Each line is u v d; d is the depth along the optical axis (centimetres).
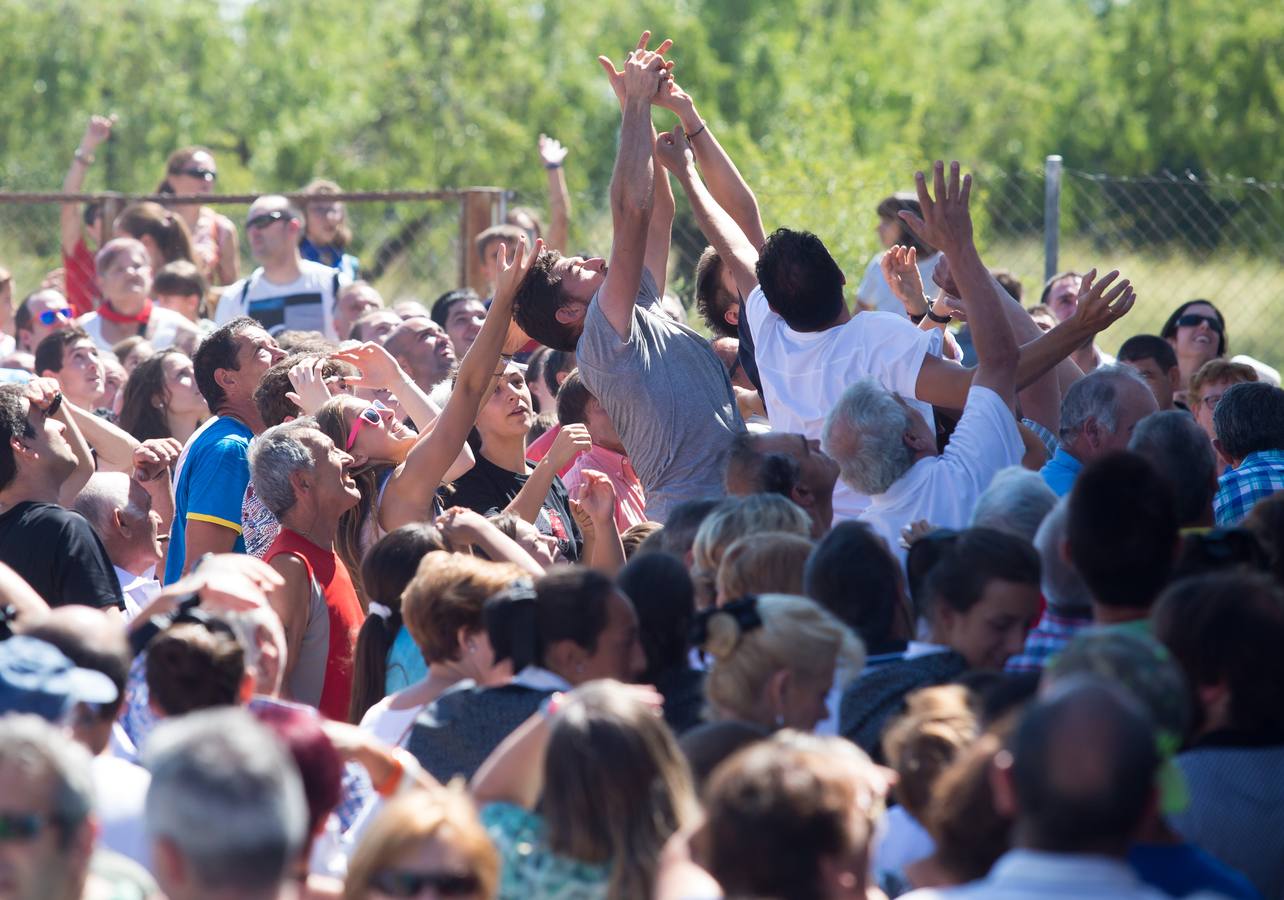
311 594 1230
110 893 745
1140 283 2912
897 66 6725
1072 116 6656
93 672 862
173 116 5241
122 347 2228
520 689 934
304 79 5528
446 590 1012
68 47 5175
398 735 1010
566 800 764
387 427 1377
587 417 1598
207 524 1438
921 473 1211
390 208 3588
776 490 1192
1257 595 813
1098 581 902
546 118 5166
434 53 5156
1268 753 798
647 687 952
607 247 3712
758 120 5734
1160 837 742
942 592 970
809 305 1315
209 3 5419
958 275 1246
